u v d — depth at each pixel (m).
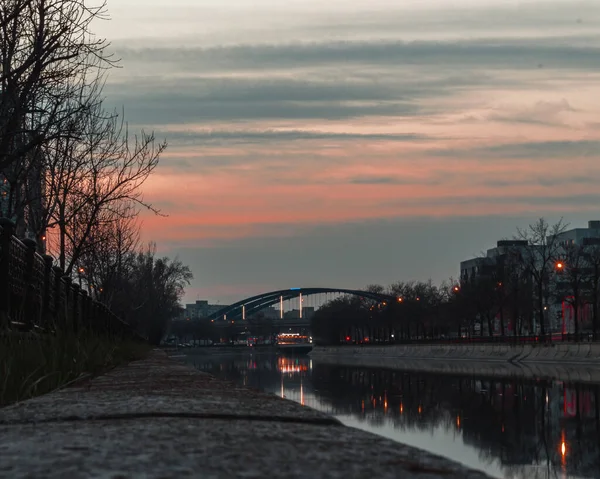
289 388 81.69
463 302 141.75
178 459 3.22
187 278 153.50
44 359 10.99
